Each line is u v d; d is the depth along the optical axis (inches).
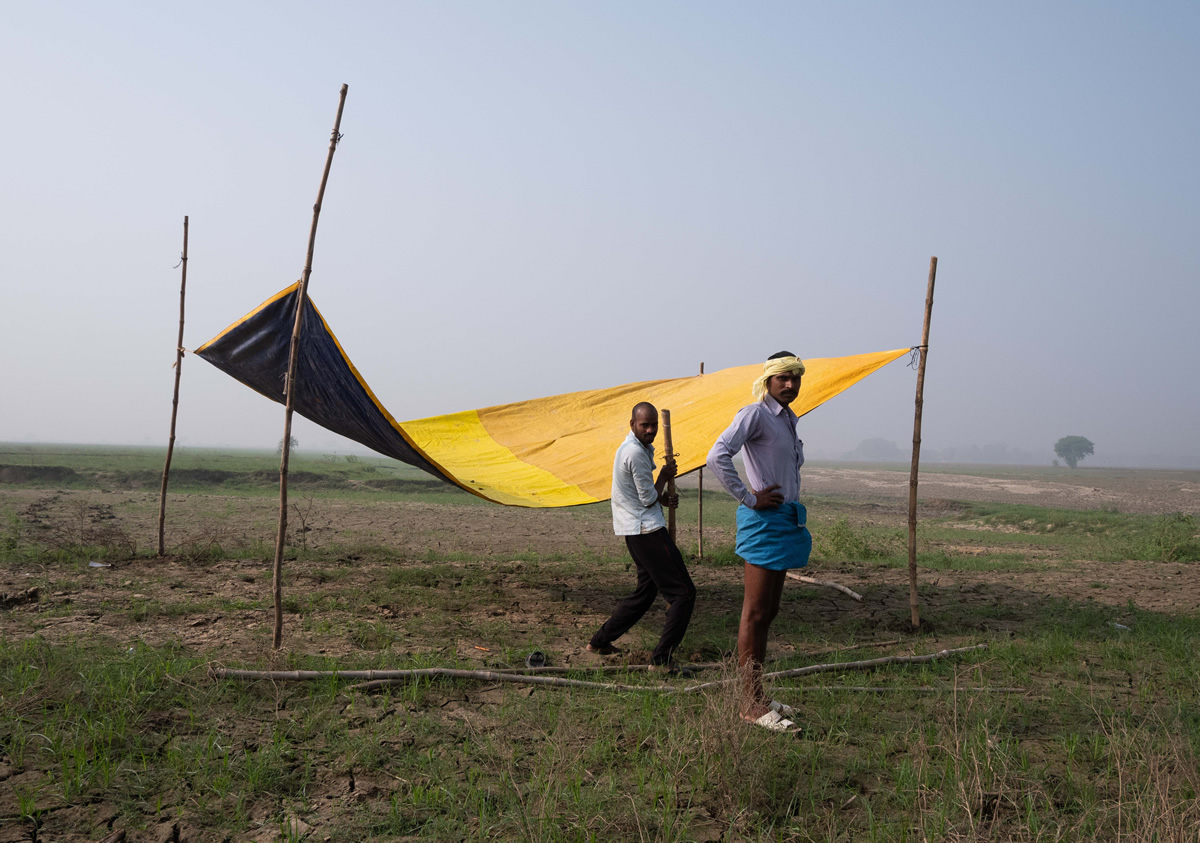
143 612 261.6
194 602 287.4
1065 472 4781.0
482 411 407.8
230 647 221.1
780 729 160.9
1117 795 139.9
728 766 139.6
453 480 295.0
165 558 390.9
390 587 340.2
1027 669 229.1
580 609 309.0
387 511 780.0
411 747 154.1
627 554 497.7
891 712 184.9
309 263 231.0
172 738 150.6
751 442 170.4
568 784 135.8
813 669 217.3
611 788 135.9
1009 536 778.2
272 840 117.4
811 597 350.9
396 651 229.3
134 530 536.7
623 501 219.9
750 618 168.7
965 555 569.6
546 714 173.0
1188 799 129.7
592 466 339.9
